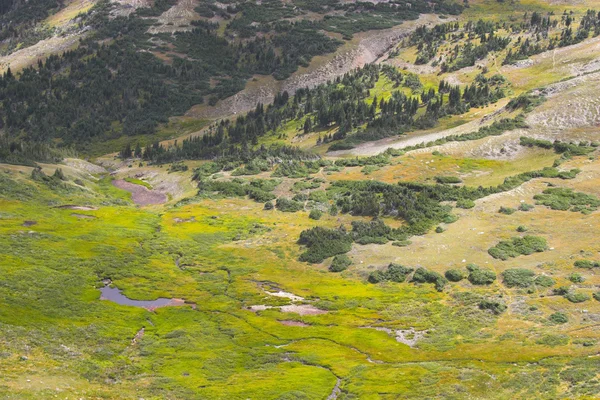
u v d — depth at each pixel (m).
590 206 114.31
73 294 91.19
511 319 80.25
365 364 70.75
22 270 95.25
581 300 81.62
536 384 60.53
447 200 128.00
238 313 89.69
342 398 61.84
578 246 98.50
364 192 139.38
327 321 85.75
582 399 54.94
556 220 110.31
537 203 118.81
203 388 65.00
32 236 113.69
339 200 138.75
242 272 108.06
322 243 115.88
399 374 66.25
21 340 70.81
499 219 114.06
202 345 78.06
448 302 88.38
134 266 108.44
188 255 117.50
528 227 108.88
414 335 79.31
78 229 125.25
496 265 97.12
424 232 113.94
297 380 66.56
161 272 107.12
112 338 78.25
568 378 60.31
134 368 69.50
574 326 75.50
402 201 127.88
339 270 105.75
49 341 72.88
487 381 62.75
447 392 60.59
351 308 89.94
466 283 93.31
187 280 104.56
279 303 93.31
